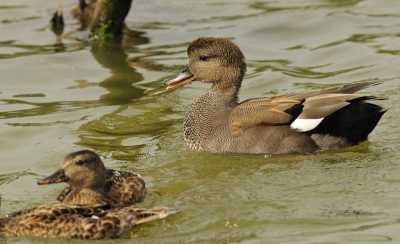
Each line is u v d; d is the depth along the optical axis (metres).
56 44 21.67
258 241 10.85
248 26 22.92
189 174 13.56
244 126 14.58
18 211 11.52
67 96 18.03
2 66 19.83
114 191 12.10
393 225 11.14
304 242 10.76
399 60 19.56
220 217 11.65
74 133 15.74
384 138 15.09
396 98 17.12
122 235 11.17
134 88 18.53
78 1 25.58
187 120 15.29
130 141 15.40
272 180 13.05
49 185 13.23
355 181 12.84
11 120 16.52
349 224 11.24
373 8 23.95
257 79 19.05
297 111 14.55
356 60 19.89
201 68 15.48
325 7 24.28
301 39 21.83
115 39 22.14
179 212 11.86
